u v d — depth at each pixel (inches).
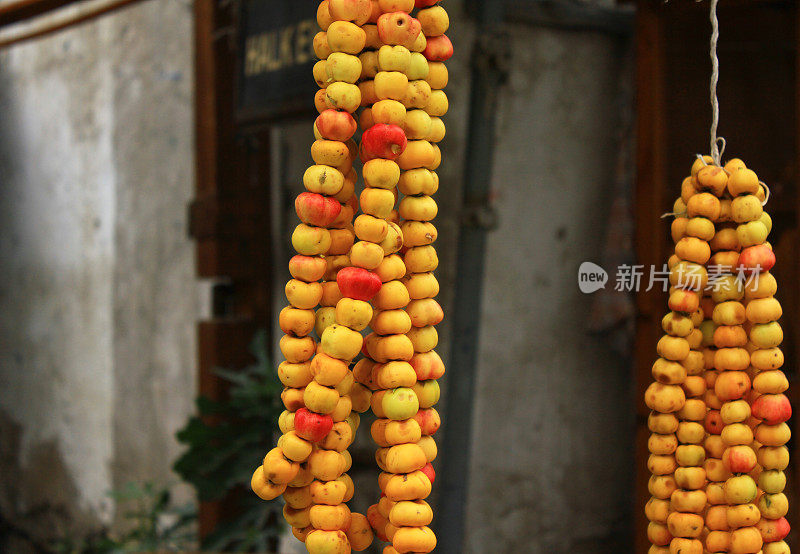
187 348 93.6
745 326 29.3
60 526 120.2
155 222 99.0
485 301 75.0
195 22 80.3
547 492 78.4
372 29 24.8
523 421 77.2
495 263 75.2
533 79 76.3
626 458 80.7
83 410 115.7
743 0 45.9
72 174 117.0
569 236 78.7
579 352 79.4
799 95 44.5
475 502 75.0
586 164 79.0
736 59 48.3
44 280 124.8
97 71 110.2
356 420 26.8
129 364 104.8
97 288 111.8
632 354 74.6
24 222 129.8
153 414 99.8
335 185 24.2
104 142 109.0
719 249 29.3
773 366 27.8
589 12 76.7
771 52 48.3
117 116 106.1
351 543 26.1
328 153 24.1
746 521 27.7
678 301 28.5
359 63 24.1
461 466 70.3
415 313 25.2
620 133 77.6
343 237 25.5
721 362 28.5
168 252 96.7
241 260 81.0
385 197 23.7
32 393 128.7
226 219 79.6
